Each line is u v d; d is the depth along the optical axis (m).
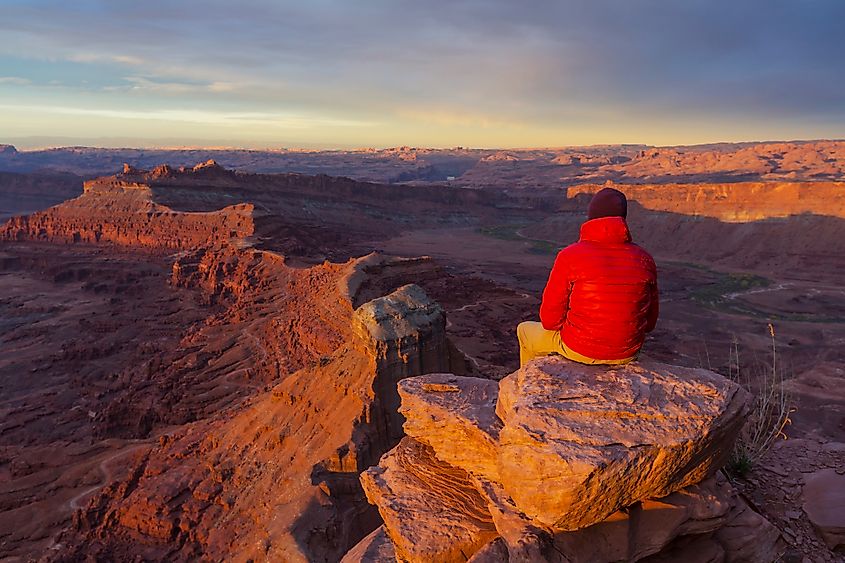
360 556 8.83
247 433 31.36
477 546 6.64
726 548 6.14
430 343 31.80
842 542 6.62
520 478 5.53
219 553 25.05
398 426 29.19
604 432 5.43
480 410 7.50
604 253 6.05
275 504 25.50
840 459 7.96
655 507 5.79
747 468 7.98
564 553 5.66
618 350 6.27
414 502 7.37
